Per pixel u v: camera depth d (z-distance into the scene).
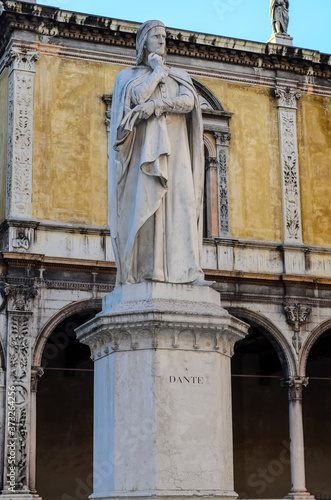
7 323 27.52
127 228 9.19
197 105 9.48
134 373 8.53
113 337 8.66
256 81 32.81
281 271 31.34
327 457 35.81
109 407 8.66
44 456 32.34
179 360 8.55
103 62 30.67
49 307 28.05
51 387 33.03
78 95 30.19
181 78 9.55
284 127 32.69
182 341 8.59
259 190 31.81
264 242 31.20
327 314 31.41
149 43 9.72
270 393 35.47
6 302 27.66
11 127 29.33
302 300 30.94
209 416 8.50
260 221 31.58
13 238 28.27
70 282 28.41
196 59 32.16
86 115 30.12
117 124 9.19
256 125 32.38
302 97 33.41
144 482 8.23
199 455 8.37
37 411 32.66
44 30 30.09
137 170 9.23
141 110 9.10
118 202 9.27
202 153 9.49
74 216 29.23
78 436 32.97
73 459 32.72
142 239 9.15
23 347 27.41
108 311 8.80
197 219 9.35
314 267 31.83
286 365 30.48
